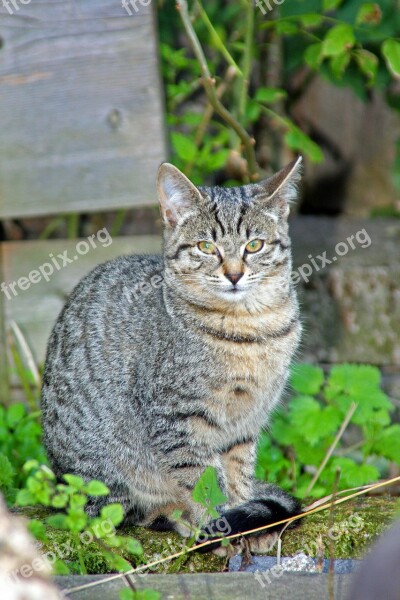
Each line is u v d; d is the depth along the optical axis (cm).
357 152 1015
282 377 582
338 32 720
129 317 582
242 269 568
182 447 551
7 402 796
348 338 842
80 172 754
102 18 729
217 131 975
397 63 705
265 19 886
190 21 745
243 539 512
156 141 748
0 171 754
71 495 432
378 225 967
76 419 581
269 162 987
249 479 595
